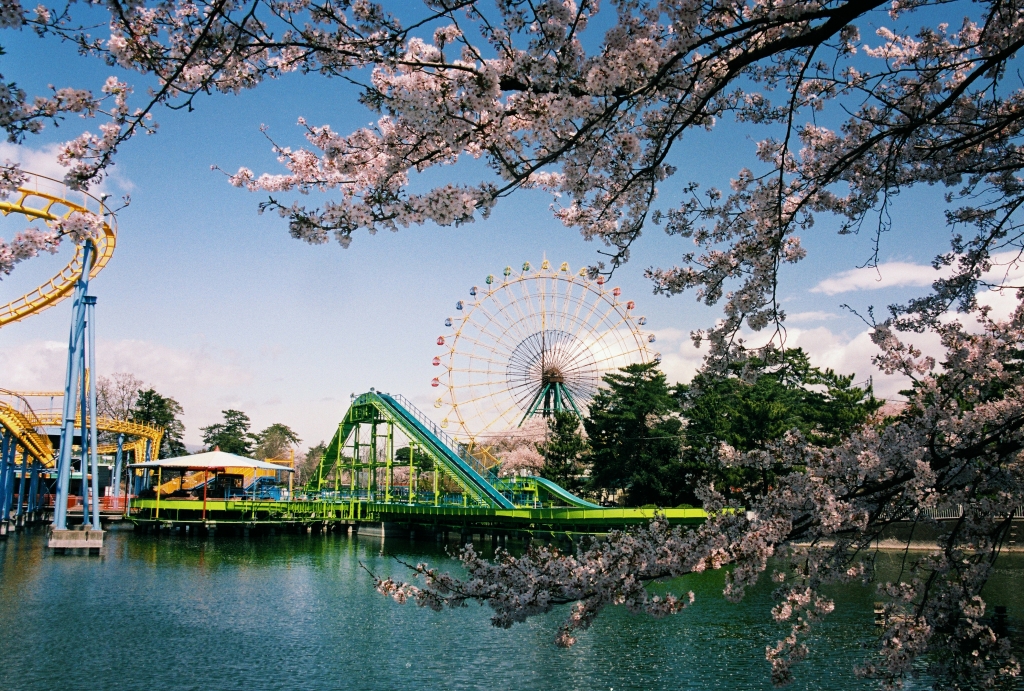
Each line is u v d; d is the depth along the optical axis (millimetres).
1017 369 8094
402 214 6277
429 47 6922
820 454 6980
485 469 53375
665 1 6516
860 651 18328
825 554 7387
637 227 7535
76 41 6164
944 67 7621
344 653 19031
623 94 6520
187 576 31438
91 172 6422
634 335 62969
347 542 49375
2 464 45125
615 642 19922
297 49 6410
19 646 19344
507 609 7031
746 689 16062
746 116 9242
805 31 6777
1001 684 13797
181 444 102938
